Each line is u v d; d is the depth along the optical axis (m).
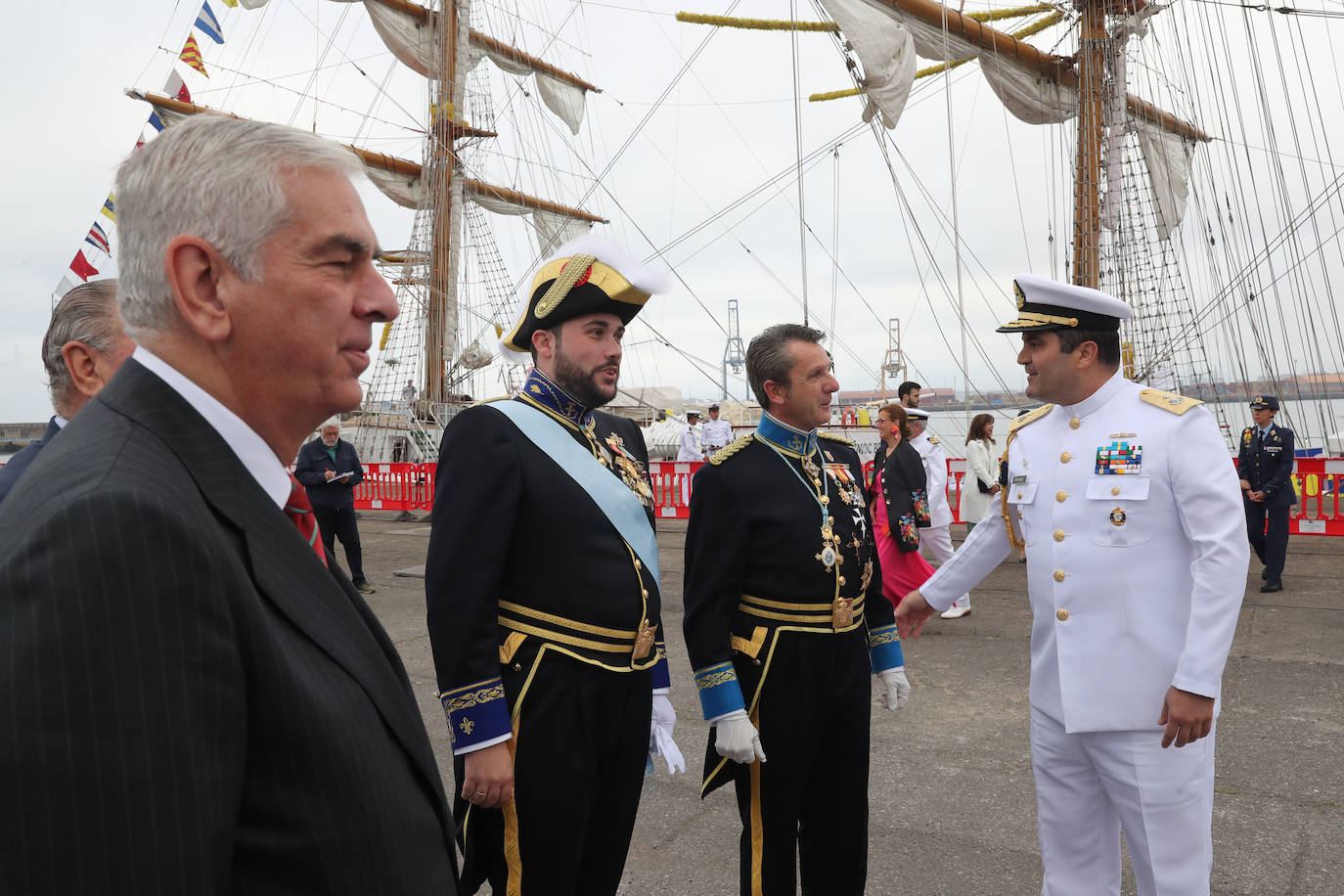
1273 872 3.16
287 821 0.85
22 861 0.66
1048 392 2.56
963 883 3.15
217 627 0.79
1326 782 3.88
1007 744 4.48
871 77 14.41
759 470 2.61
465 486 2.10
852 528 2.66
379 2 22.17
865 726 2.61
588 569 2.16
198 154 0.93
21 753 0.66
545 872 2.07
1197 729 2.18
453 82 23.08
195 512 0.83
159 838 0.70
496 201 25.67
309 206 0.96
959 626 7.06
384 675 1.01
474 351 23.47
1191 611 2.23
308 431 1.05
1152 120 18.86
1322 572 9.02
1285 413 17.55
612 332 2.29
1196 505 2.26
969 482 9.47
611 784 2.19
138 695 0.71
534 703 2.09
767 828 2.50
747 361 2.72
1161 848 2.32
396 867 0.92
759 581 2.55
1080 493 2.46
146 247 0.94
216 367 0.96
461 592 2.03
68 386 2.38
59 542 0.72
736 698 2.44
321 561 1.00
